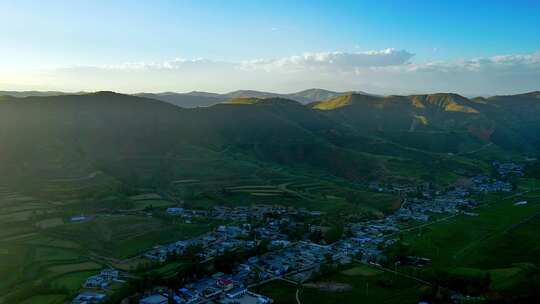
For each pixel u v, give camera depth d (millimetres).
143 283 186250
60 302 172000
